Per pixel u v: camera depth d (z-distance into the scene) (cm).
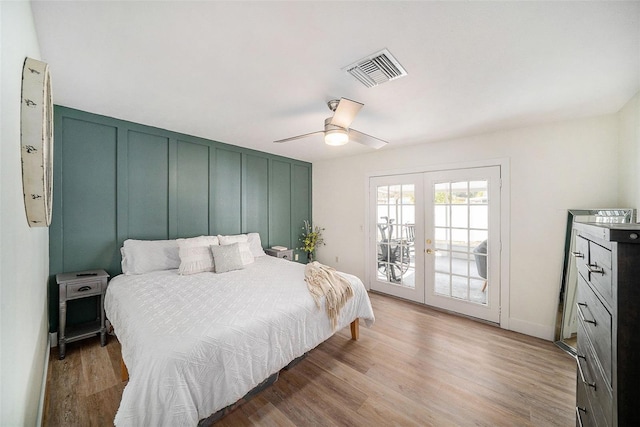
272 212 446
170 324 155
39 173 108
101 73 180
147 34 139
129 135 284
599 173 245
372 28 133
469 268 324
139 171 292
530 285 280
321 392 186
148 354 128
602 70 171
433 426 157
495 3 116
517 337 273
